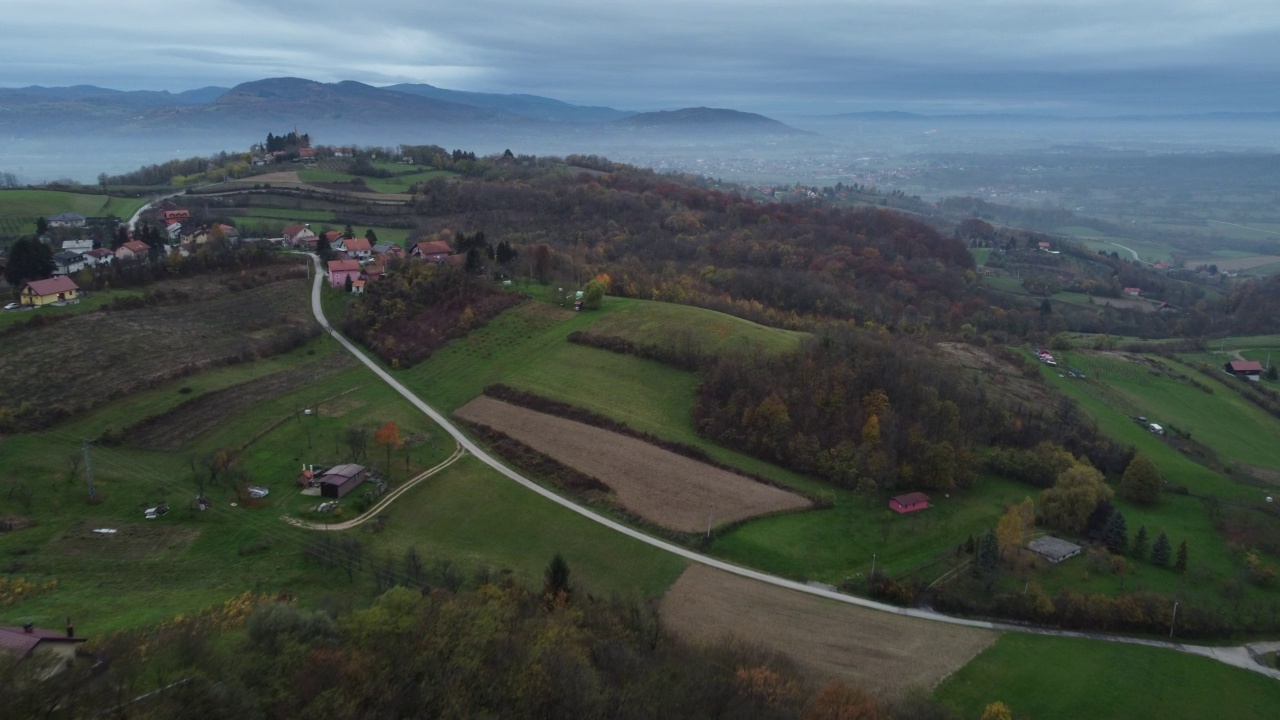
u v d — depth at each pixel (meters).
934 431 116.12
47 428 102.56
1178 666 77.56
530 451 112.62
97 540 83.19
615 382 129.88
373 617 60.16
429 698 52.69
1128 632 83.69
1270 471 125.00
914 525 100.00
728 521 97.50
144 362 121.88
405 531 92.94
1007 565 92.44
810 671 72.06
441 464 109.25
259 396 122.69
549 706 54.81
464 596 71.88
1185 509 110.00
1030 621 84.25
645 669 62.84
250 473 101.81
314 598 74.25
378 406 125.56
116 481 95.50
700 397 123.44
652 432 116.19
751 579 87.75
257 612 59.31
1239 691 74.31
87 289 142.25
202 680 48.72
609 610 74.06
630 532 95.44
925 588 87.50
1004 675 73.88
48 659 49.94
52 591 71.44
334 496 97.94
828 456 109.62
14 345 116.56
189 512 90.88
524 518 97.38
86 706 44.81
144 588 73.94
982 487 112.00
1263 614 86.00
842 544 95.31
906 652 76.62
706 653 69.94
